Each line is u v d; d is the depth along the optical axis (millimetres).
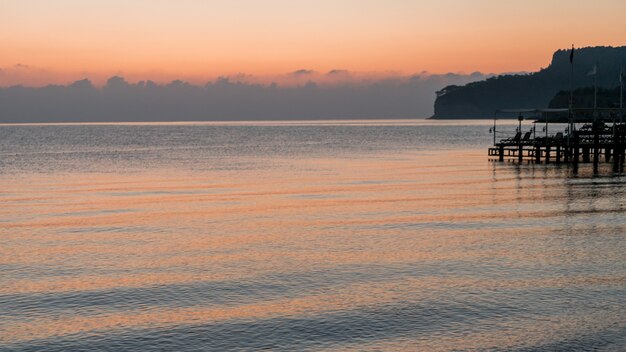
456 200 54656
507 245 37219
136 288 29531
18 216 48250
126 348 22797
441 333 23781
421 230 41781
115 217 47781
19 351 22594
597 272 31438
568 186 63375
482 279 30359
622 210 48625
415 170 83562
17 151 135750
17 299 28062
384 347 22594
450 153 120250
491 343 22828
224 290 29109
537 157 89188
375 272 31766
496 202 53281
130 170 88312
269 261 34156
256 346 22781
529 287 29062
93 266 33469
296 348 22562
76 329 24562
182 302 27516
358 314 25781
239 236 40625
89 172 85500
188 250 36938
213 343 23125
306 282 30219
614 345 22625
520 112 96500
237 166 94125
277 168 89938
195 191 63375
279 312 26125
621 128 93562
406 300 27406
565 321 24812
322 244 38000
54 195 60469
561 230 41281
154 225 44562
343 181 71375
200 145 164375
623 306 26484
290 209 51031
